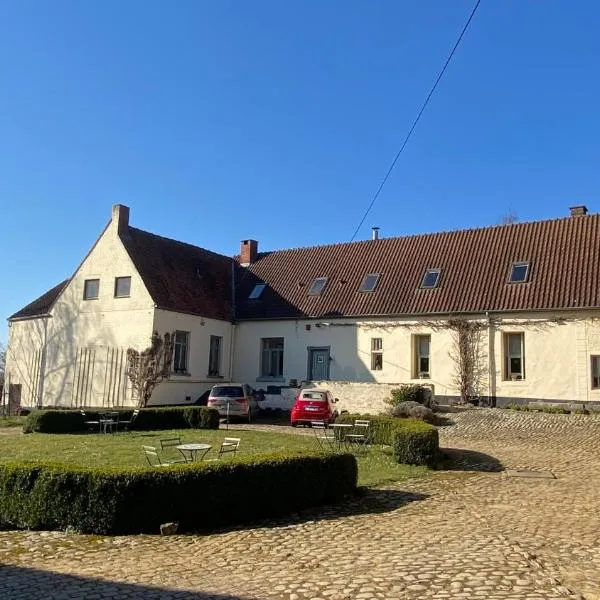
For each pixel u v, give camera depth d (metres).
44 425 19.03
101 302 26.86
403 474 12.11
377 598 5.42
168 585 6.01
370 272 28.09
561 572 6.08
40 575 6.37
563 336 22.09
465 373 23.58
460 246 26.78
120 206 27.44
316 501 9.52
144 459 12.80
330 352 27.08
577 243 23.88
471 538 7.43
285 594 5.63
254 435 18.08
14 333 30.91
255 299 30.09
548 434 17.64
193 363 27.09
